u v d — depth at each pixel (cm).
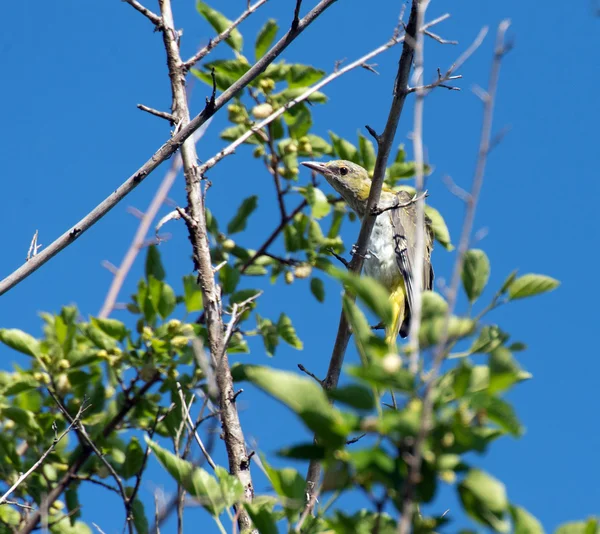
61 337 1302
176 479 687
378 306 561
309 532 616
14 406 1295
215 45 1155
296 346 1407
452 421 512
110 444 1262
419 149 633
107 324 1298
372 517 584
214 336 1014
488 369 545
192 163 1109
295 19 1058
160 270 1363
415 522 554
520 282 630
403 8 1104
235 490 683
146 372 1275
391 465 510
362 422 517
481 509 530
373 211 1170
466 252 647
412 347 541
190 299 1300
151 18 1155
